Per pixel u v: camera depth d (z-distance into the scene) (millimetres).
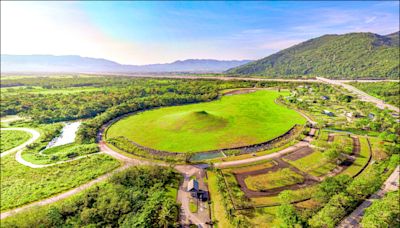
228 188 66062
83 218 53000
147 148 95938
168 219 52781
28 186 69875
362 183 59719
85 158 87500
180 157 86938
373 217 46594
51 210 54031
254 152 89625
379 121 114938
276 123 122000
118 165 82062
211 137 104188
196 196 63281
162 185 67750
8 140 109812
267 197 61875
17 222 51062
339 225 50562
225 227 52031
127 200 59219
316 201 58500
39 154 94438
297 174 72625
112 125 126250
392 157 76562
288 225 47000
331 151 78375
